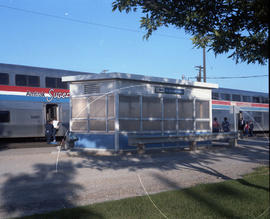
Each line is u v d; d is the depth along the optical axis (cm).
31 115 1734
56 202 547
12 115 1670
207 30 588
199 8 565
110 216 451
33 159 1067
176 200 542
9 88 1678
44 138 1948
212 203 528
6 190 629
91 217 443
